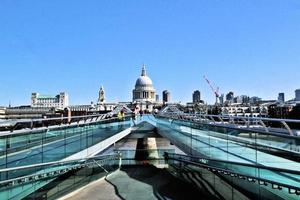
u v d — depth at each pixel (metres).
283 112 146.12
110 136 34.72
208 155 22.50
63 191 22.00
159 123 46.28
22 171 16.30
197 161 24.12
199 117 44.06
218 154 20.80
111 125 35.62
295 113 135.88
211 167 21.12
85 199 22.78
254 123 28.64
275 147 15.53
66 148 22.42
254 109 198.00
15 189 15.51
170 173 31.30
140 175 31.16
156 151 37.38
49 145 19.98
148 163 35.56
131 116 58.88
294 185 13.07
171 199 22.69
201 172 23.09
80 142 24.97
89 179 26.97
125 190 25.38
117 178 30.03
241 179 17.16
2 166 15.66
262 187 15.19
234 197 17.91
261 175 15.33
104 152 35.25
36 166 17.27
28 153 17.69
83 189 25.56
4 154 15.83
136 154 36.47
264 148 16.17
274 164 15.31
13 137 16.50
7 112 181.50
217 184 20.28
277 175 14.15
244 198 16.78
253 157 16.86
